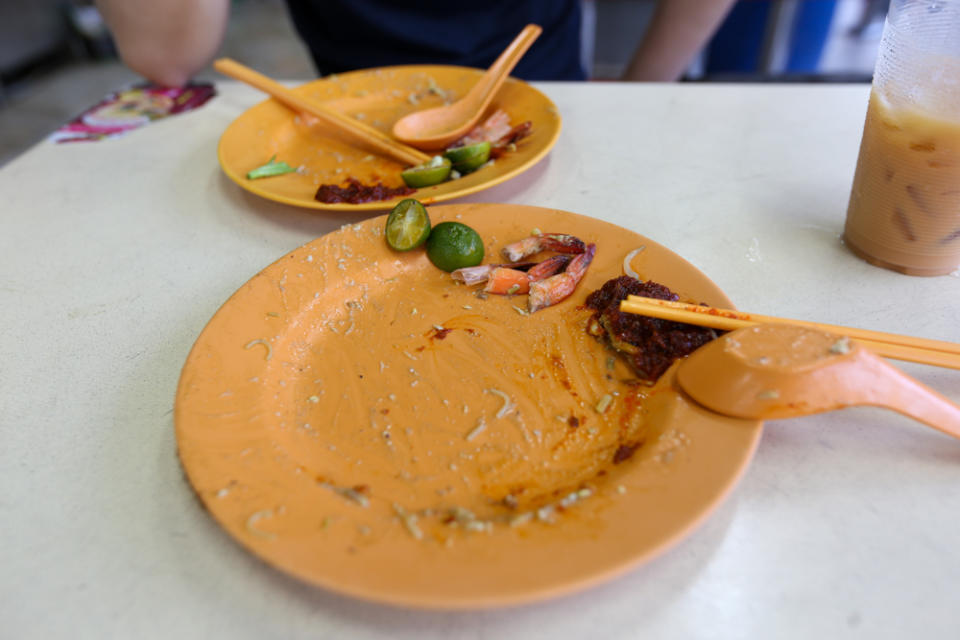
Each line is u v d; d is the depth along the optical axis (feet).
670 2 2.08
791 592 0.60
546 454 0.73
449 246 0.98
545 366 0.85
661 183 1.26
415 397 0.81
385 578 0.56
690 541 0.65
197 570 0.65
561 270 0.99
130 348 0.94
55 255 1.17
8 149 3.99
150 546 0.67
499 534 0.61
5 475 0.75
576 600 0.61
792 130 1.41
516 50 1.51
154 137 1.59
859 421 0.75
